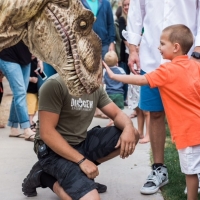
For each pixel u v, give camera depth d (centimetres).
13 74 568
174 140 349
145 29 414
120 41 892
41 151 339
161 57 405
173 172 439
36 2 244
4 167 464
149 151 525
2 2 243
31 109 650
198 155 340
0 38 251
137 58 423
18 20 249
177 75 344
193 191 349
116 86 702
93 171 319
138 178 432
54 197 379
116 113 357
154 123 411
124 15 889
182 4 392
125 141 341
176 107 345
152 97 403
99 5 764
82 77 261
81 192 310
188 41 352
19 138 599
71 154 323
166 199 381
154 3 399
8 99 953
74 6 253
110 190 399
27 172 449
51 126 326
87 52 260
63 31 252
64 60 257
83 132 353
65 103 335
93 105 351
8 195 385
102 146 352
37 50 263
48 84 329
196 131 338
